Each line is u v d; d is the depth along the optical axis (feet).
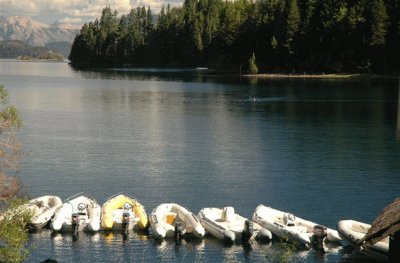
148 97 319.88
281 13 486.79
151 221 98.07
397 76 431.43
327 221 103.19
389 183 127.44
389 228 43.70
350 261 86.94
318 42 467.93
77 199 107.04
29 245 90.38
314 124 212.64
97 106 273.13
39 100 299.79
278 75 482.69
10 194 92.79
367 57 445.78
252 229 92.43
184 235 96.02
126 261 85.97
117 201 104.78
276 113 244.42
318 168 141.18
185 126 207.21
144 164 143.74
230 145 170.30
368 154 158.10
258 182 127.65
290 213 102.53
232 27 535.19
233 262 85.61
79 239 93.86
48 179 127.65
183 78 495.82
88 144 169.48
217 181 128.16
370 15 428.15
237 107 267.80
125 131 195.11
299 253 89.61
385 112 245.45
